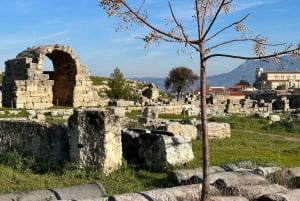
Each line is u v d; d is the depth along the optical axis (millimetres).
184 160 17688
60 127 17969
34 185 14219
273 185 10695
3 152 19094
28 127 18781
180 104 59344
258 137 30672
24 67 47312
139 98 69688
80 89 52312
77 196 11297
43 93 47812
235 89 138750
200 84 7477
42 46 49031
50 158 17922
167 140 17344
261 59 7492
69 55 51156
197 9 7422
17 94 45719
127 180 15508
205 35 7410
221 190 10422
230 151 22375
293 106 82250
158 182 15000
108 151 16250
